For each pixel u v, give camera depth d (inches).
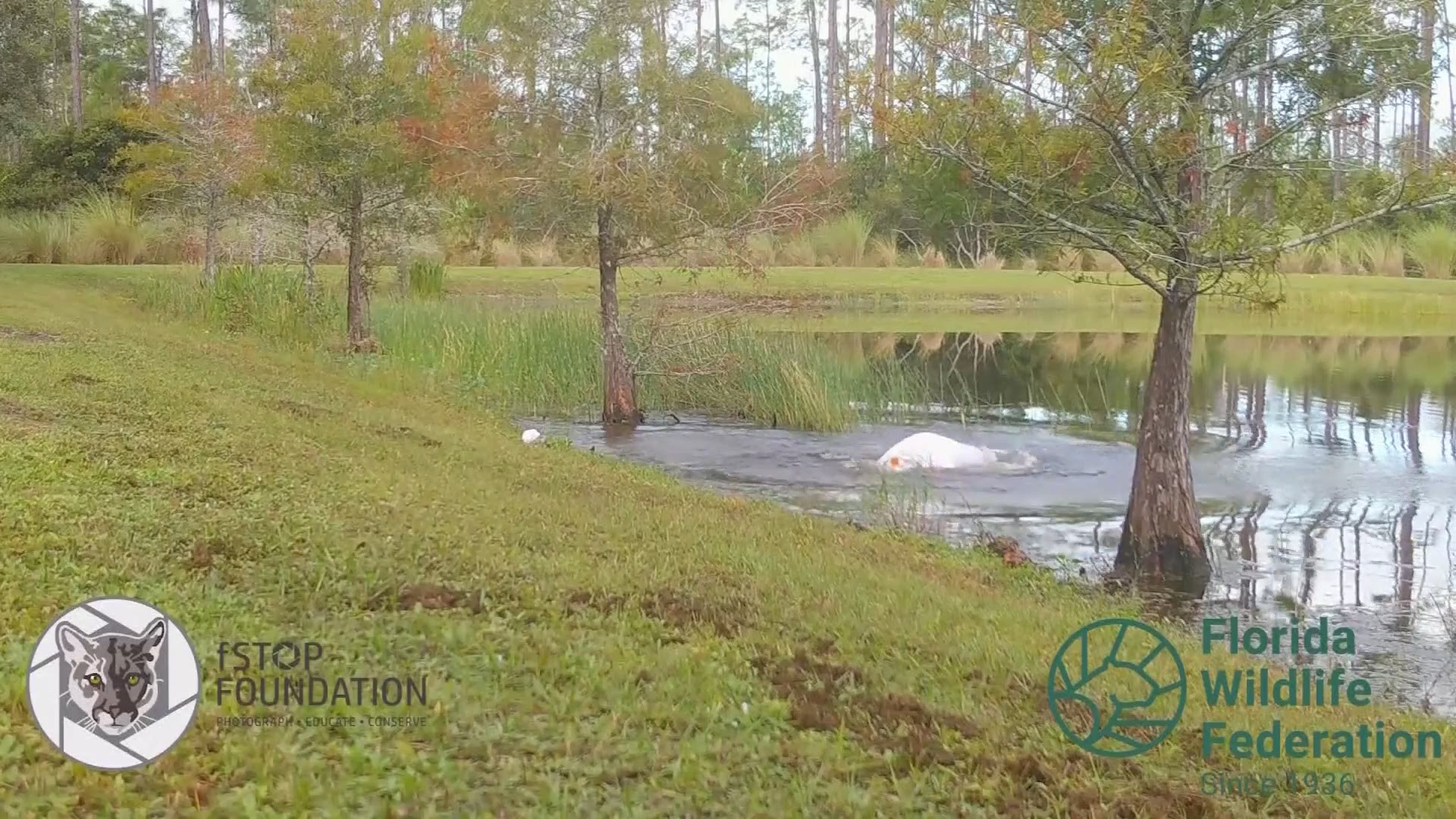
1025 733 189.6
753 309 1224.8
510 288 1195.3
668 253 634.2
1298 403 702.5
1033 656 234.1
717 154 616.1
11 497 239.8
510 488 340.8
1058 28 334.3
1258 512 438.9
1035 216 361.7
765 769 159.6
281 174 746.2
